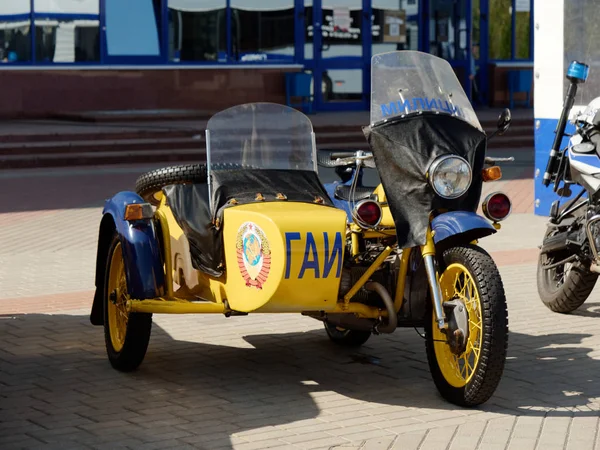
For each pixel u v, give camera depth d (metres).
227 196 6.65
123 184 17.12
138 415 6.19
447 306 6.21
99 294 7.50
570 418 6.10
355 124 22.55
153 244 6.80
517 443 5.68
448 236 6.04
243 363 7.36
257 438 5.77
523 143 23.05
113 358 7.14
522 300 9.27
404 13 27.17
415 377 7.02
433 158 6.25
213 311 6.50
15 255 11.50
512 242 12.08
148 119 23.34
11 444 5.66
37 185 16.95
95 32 23.69
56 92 23.33
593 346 7.73
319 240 6.13
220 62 25.00
